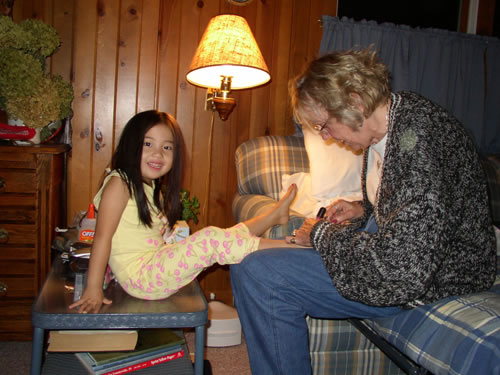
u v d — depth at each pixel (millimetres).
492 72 2562
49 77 1843
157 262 1104
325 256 1009
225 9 2199
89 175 2133
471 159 976
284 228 1440
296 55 2314
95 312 1002
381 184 999
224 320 1839
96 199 1192
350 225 1279
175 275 1089
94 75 2088
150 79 2148
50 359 1090
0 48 1655
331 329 1402
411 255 873
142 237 1168
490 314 890
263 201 1756
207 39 1799
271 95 2307
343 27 2295
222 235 1119
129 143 1169
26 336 1715
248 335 1074
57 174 1855
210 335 1830
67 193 2117
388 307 1056
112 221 1096
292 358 1022
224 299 2346
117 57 2102
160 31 2135
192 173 2250
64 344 1024
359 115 982
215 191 2291
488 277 1043
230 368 1657
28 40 1728
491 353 790
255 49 1809
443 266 1003
